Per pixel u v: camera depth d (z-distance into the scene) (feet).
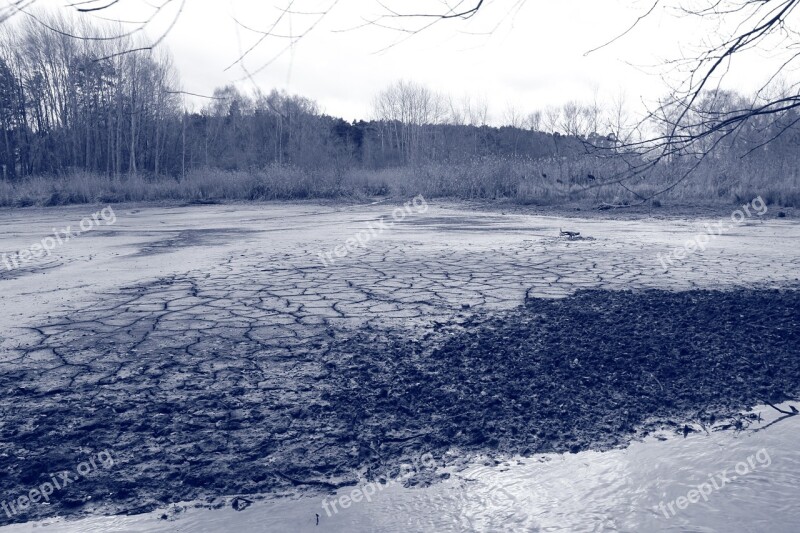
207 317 21.42
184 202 95.25
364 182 107.55
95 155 115.14
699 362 15.78
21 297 25.34
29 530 8.85
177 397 13.87
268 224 59.98
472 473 10.43
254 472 10.45
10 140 117.70
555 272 29.91
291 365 16.03
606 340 17.61
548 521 8.96
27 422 12.55
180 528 8.82
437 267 31.91
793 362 15.76
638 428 12.17
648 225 55.83
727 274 28.68
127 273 31.14
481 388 14.17
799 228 52.29
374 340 18.25
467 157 107.04
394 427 12.21
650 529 8.71
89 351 17.49
